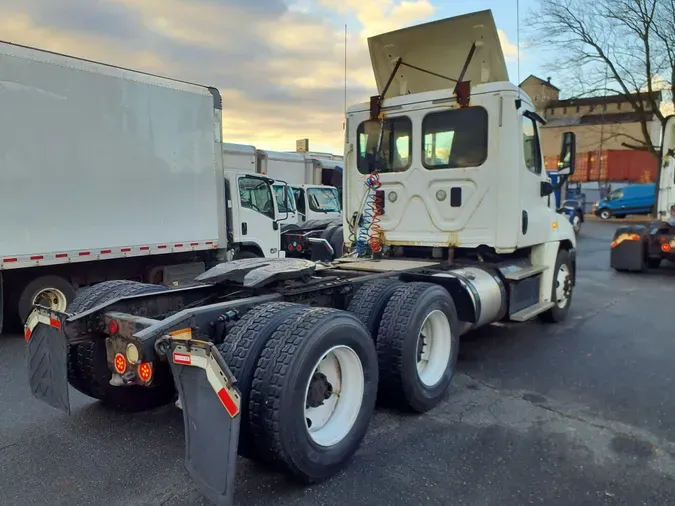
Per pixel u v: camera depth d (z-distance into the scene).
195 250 8.30
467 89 5.19
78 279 7.17
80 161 6.71
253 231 9.59
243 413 2.74
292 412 2.70
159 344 2.64
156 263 8.13
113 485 2.96
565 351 5.57
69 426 3.75
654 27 26.97
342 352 3.11
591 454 3.30
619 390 4.42
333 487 2.92
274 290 3.81
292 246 11.86
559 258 6.66
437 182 5.48
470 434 3.59
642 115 29.06
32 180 6.27
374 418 3.87
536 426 3.72
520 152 5.24
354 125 6.05
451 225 5.43
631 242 11.24
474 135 5.25
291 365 2.72
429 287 4.11
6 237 6.07
